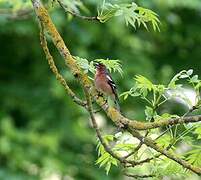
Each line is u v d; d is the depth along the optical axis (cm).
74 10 932
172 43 1847
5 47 1772
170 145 664
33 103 1708
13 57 1777
